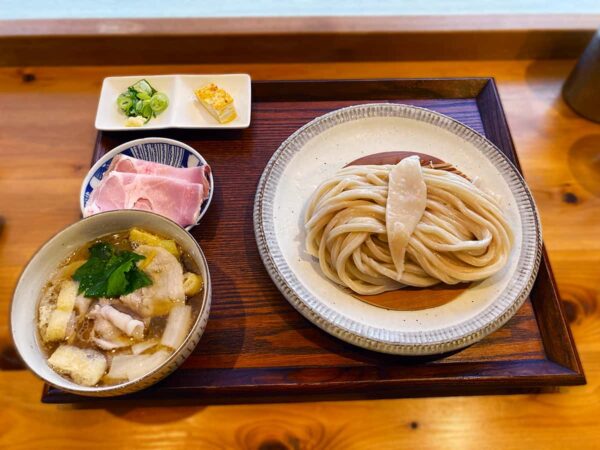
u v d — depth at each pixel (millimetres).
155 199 394
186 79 486
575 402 357
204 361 352
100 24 503
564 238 429
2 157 468
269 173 404
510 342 363
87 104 501
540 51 533
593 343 382
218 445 342
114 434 344
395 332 345
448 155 433
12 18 537
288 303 375
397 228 352
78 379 308
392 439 345
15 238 426
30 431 343
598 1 562
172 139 454
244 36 501
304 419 351
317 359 354
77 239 348
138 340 326
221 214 418
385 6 561
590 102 488
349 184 382
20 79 517
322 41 511
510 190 408
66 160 468
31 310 324
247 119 462
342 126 438
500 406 355
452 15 520
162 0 558
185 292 337
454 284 371
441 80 489
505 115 476
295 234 395
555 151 482
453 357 354
